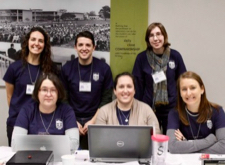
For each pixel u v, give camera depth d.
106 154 1.66
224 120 2.07
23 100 2.61
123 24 2.97
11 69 2.60
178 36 3.00
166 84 2.68
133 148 1.64
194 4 2.94
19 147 1.71
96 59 2.84
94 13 2.97
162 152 1.54
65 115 2.15
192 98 2.02
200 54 3.02
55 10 2.98
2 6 2.99
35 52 2.56
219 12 2.95
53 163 1.69
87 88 2.71
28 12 2.99
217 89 3.08
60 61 3.05
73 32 3.01
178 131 2.07
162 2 2.94
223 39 2.99
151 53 2.71
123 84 2.17
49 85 2.05
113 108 2.27
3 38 3.04
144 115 2.24
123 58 3.03
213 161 1.41
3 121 3.18
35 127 2.09
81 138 2.70
